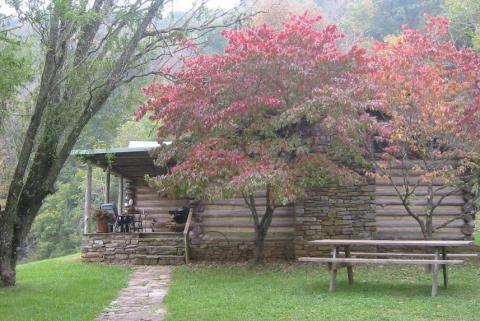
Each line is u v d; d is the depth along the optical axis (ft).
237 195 35.60
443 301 24.72
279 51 33.60
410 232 41.78
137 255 43.55
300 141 35.14
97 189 107.45
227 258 43.29
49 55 29.35
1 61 24.66
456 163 40.01
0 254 30.83
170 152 36.78
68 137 31.24
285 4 59.31
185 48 33.50
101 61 29.40
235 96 34.88
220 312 23.31
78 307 25.49
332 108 32.12
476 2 85.35
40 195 31.48
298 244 40.98
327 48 35.81
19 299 27.30
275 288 29.30
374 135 38.86
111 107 33.42
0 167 34.22
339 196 41.27
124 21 29.32
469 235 41.98
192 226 44.27
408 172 40.11
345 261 27.50
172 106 34.73
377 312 22.49
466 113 33.22
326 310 23.06
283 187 31.89
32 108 31.48
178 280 33.60
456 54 35.81
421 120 33.78
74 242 109.81
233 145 34.94
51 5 26.86
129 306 26.09
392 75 33.73
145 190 61.72
